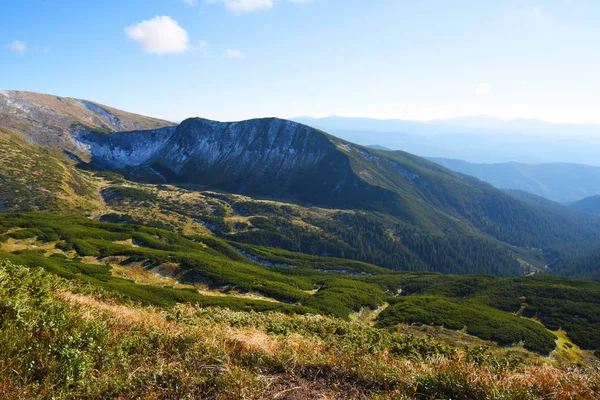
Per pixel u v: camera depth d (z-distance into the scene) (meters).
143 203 193.50
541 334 59.53
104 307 11.13
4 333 6.25
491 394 6.11
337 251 185.25
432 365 7.64
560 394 6.25
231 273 81.81
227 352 7.48
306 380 6.82
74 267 66.38
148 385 6.03
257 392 6.01
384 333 12.90
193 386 6.10
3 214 106.38
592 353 59.41
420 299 80.25
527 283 97.81
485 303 84.12
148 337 8.12
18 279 9.59
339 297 77.50
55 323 7.17
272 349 7.91
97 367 6.47
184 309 12.83
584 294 84.31
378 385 6.79
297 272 128.25
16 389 5.20
